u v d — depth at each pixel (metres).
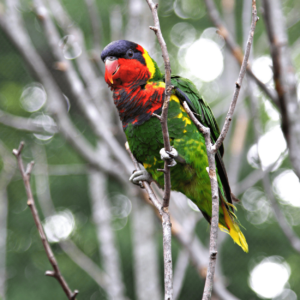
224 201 6.25
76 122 13.54
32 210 4.20
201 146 5.98
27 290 14.82
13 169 9.86
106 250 9.02
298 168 5.23
